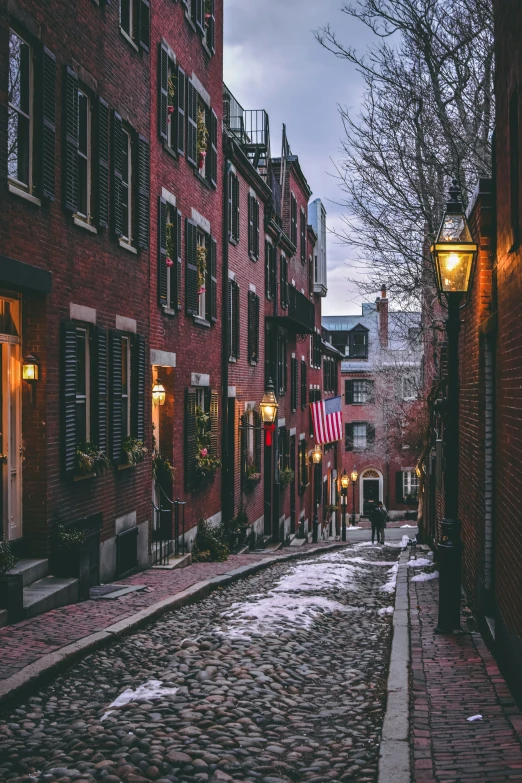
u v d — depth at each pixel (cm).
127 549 1313
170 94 1598
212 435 1911
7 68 878
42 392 988
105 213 1198
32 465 990
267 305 2711
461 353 1228
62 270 1045
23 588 931
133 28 1352
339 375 5497
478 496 952
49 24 996
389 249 1688
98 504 1184
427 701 650
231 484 2114
